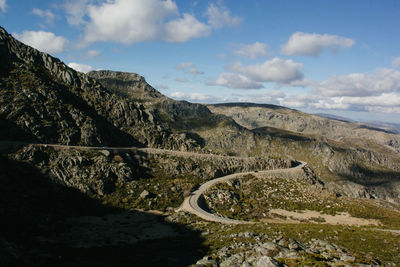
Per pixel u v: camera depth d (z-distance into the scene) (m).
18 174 104.31
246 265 44.97
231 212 131.00
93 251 65.25
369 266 46.28
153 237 85.56
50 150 125.56
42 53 191.38
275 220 128.38
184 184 150.25
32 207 89.50
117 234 86.38
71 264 51.00
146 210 119.19
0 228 69.75
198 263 50.81
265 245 53.19
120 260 58.97
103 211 111.75
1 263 43.44
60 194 108.69
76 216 100.81
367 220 134.12
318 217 137.12
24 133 130.25
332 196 169.12
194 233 88.19
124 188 131.00
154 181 147.00
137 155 168.00
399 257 55.16
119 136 187.62
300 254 49.06
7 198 87.19
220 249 62.84
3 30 179.50
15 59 171.62
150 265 56.12
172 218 108.75
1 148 113.81
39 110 143.88
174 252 65.81
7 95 139.88
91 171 125.94
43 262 49.25
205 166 184.38
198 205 128.62
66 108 159.25
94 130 158.25
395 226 122.00
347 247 60.97
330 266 44.84
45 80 168.25
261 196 160.88
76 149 137.38
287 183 182.88
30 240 67.00
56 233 78.94
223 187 161.00
